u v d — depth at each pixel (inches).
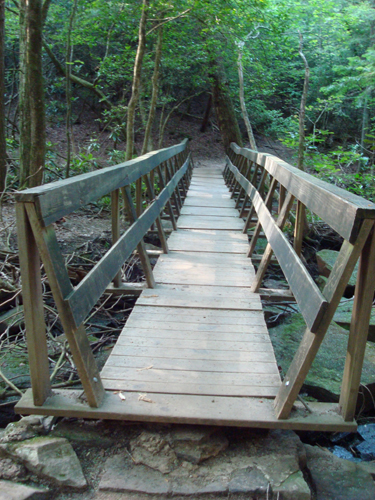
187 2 275.4
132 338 114.3
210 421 82.2
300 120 309.4
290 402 81.3
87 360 82.8
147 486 73.9
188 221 248.2
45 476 75.4
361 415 125.3
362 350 77.7
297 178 111.8
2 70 255.1
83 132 550.9
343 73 486.0
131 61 382.6
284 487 73.7
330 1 530.6
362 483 80.0
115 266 101.9
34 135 209.0
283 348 141.2
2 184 262.1
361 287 74.8
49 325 150.8
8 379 116.0
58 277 73.5
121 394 89.5
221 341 113.7
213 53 374.6
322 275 244.4
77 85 512.4
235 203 301.7
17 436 81.7
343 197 75.2
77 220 262.1
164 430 84.1
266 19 339.9
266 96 588.1
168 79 458.9
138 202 153.1
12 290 159.6
